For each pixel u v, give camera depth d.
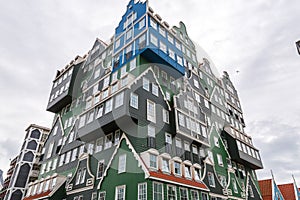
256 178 35.41
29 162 40.81
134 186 17.47
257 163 34.50
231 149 31.58
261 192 37.06
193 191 20.08
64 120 32.75
